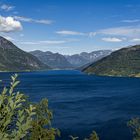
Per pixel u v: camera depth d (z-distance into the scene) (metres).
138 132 34.09
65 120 101.25
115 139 77.69
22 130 6.37
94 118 105.81
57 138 77.94
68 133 83.50
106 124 95.25
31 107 6.67
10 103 6.57
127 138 77.94
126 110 125.06
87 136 80.50
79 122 98.12
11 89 6.69
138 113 116.50
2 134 6.27
